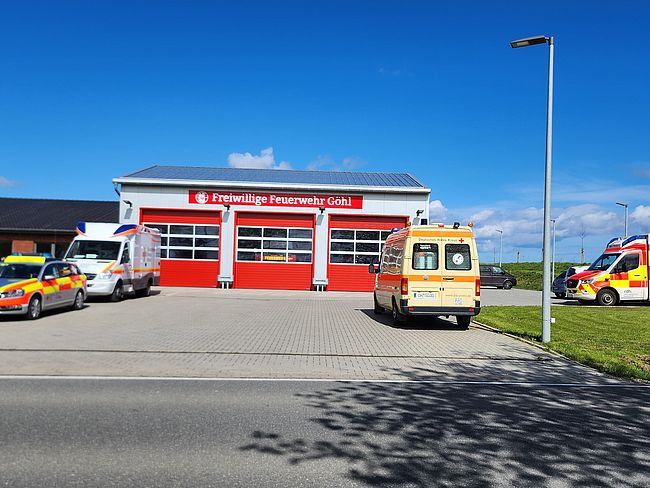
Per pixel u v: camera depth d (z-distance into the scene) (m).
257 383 7.80
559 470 4.54
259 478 4.27
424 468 4.54
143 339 11.62
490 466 4.61
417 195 29.25
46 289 15.21
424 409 6.46
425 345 11.70
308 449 4.95
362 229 29.34
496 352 10.95
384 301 16.48
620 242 23.75
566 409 6.57
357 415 6.13
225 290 27.64
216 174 32.94
